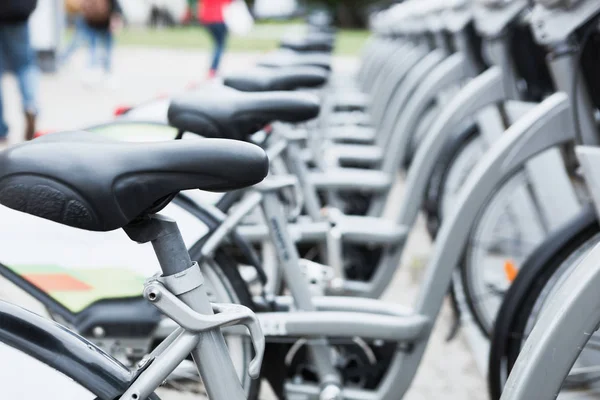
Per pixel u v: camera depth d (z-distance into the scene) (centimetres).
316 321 244
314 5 3064
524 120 259
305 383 258
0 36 681
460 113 337
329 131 565
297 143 321
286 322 245
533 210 324
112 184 133
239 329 246
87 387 144
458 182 397
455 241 258
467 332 359
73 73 1356
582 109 245
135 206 135
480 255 326
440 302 257
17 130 817
